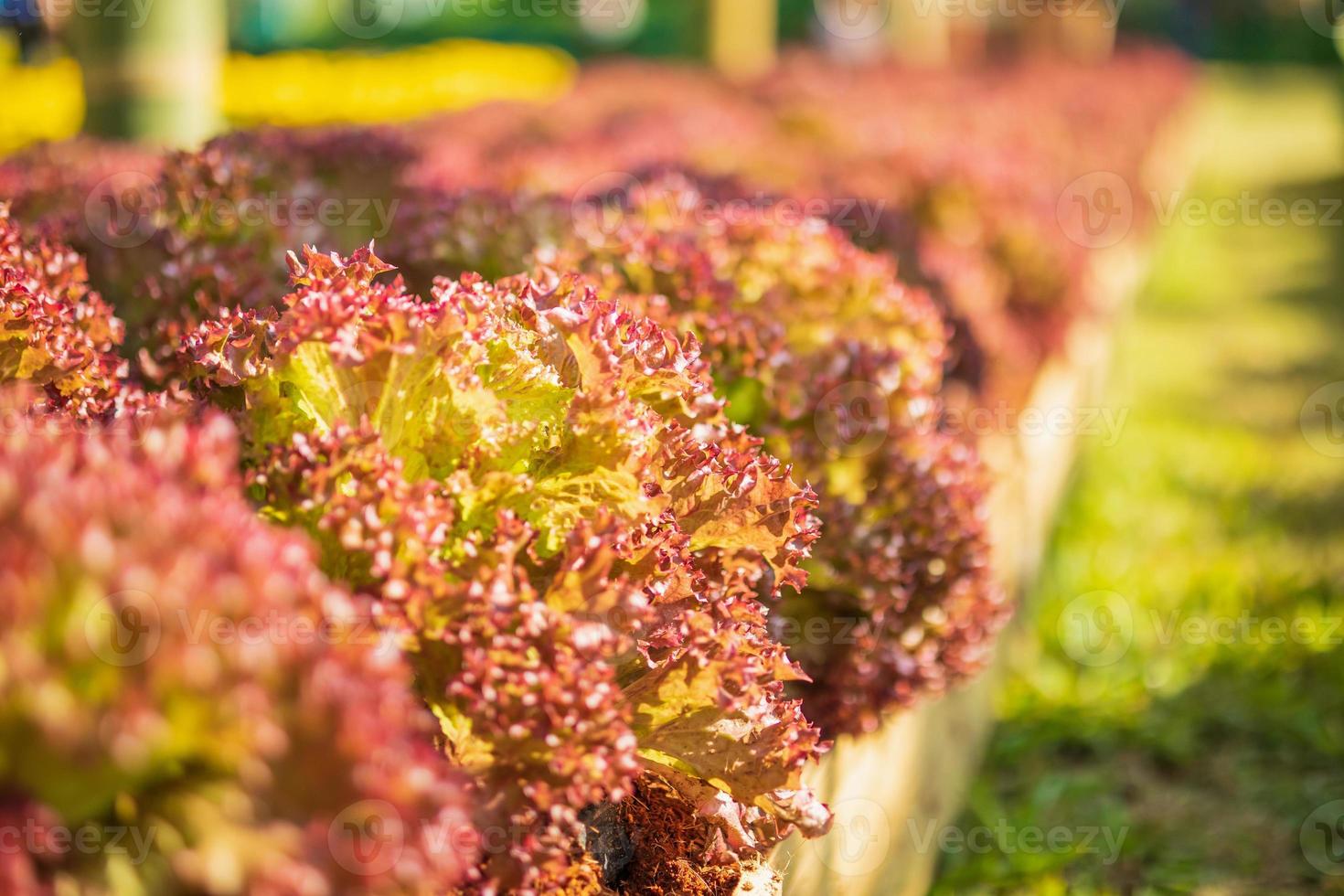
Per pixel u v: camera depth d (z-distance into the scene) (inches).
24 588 47.5
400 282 78.5
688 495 87.0
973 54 979.3
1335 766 179.8
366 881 49.7
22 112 310.3
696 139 292.2
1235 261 551.5
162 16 212.7
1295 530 256.1
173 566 50.0
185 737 49.2
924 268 195.3
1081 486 276.5
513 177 208.4
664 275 125.9
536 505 77.6
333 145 154.2
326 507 69.1
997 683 191.0
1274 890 153.7
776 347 120.9
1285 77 1391.5
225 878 48.4
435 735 74.0
